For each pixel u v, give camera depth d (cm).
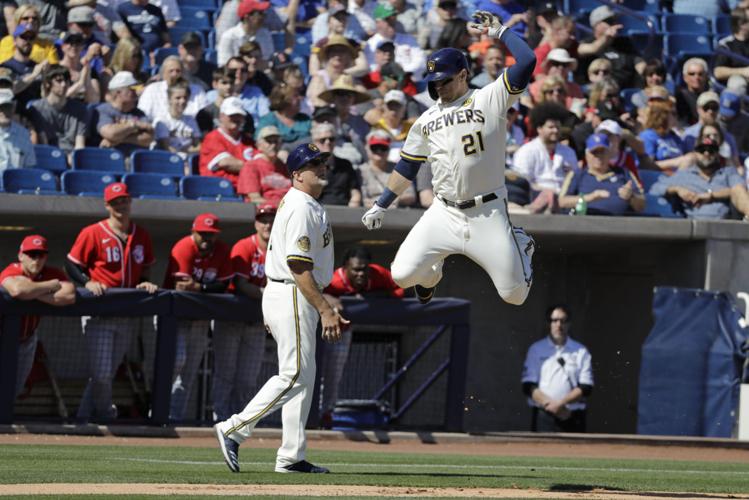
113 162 4094
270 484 1977
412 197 4228
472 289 4781
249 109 4497
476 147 2034
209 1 5250
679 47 5600
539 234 4284
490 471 2545
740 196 4484
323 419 3681
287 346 2188
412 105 4738
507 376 4806
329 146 4166
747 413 3941
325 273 2230
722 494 2128
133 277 3488
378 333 3938
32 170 3872
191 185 4044
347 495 1808
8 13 4625
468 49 5034
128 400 3616
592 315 4834
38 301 3300
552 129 4409
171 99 4356
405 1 5291
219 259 3572
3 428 3275
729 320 4025
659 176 4619
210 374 3831
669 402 4059
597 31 5222
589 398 4850
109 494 1761
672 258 4453
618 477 2492
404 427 3725
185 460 2631
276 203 3756
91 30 4525
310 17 5412
